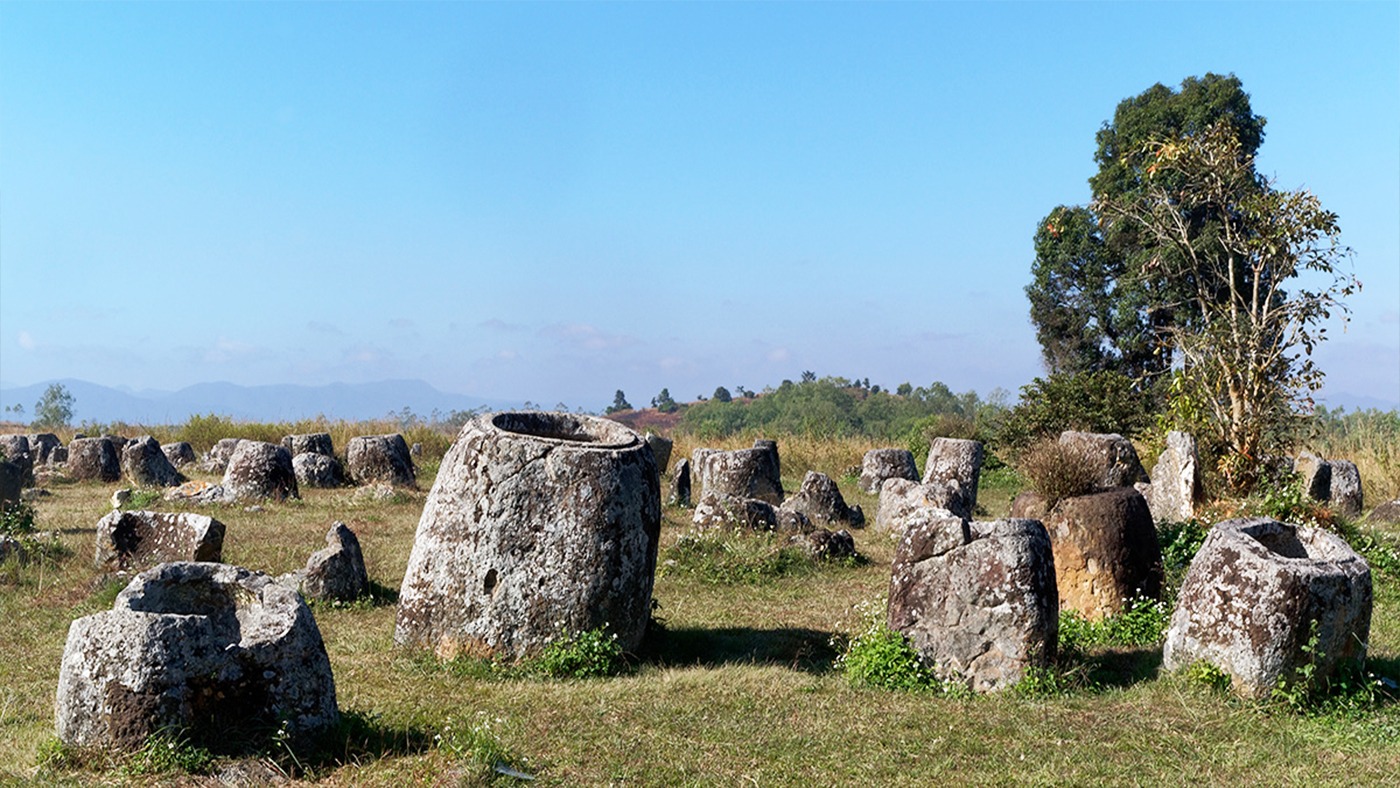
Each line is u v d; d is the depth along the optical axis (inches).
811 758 286.7
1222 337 741.9
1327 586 332.5
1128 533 429.7
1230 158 780.0
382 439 919.7
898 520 724.7
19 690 336.5
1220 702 332.8
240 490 764.0
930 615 359.6
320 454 900.0
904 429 1583.4
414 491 870.4
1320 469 831.7
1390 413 1146.0
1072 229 1521.9
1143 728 314.2
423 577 376.2
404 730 292.0
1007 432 1185.4
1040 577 353.4
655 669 371.9
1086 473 464.8
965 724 316.5
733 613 478.3
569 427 434.6
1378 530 643.5
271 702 265.4
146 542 510.0
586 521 367.6
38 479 898.7
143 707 253.6
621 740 296.2
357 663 364.5
